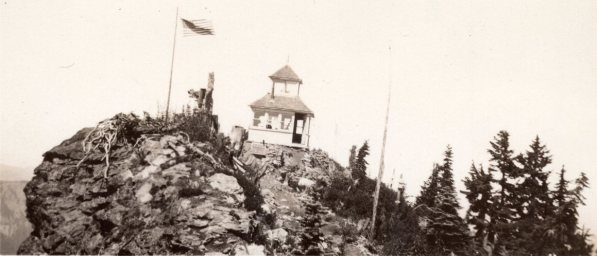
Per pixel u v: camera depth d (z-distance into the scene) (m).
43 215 21.97
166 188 21.64
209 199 21.16
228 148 28.81
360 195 32.78
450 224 30.41
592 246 29.77
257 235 21.47
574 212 30.52
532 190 32.97
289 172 33.03
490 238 32.47
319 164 37.50
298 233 23.22
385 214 32.97
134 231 20.25
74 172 23.28
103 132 24.72
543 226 30.02
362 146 41.47
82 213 21.81
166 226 20.03
